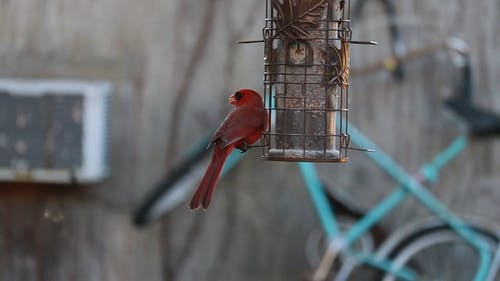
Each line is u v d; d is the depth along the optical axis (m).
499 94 12.48
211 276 12.45
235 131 8.39
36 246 12.48
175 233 12.45
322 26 8.91
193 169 12.18
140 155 12.42
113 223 12.45
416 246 11.99
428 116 12.44
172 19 12.41
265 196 12.43
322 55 8.93
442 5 12.47
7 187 12.44
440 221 12.06
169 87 12.41
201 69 12.40
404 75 12.45
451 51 12.36
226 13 12.38
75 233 12.48
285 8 8.89
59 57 12.42
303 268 12.39
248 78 12.35
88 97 12.09
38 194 12.46
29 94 12.12
